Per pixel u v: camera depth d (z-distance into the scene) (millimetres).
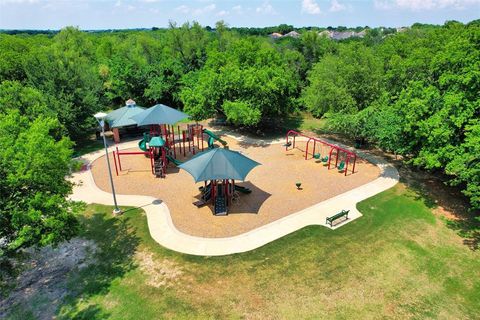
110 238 17641
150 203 21328
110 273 15031
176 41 55938
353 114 27078
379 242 17094
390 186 23609
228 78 31984
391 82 27141
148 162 28422
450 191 22750
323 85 29281
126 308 13047
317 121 42844
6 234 13523
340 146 32438
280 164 27953
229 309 12922
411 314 12758
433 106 20141
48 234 13180
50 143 13875
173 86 46219
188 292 13781
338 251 16359
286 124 41281
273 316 12602
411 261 15688
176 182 24500
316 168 27047
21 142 13523
